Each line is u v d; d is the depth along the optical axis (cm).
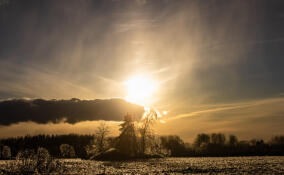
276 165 4344
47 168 3019
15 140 13200
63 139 13788
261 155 9181
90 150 8875
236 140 11394
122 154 7256
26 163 2975
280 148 10225
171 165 4716
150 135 8206
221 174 3303
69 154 9494
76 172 3219
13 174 2808
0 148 8112
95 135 8788
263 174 3200
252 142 11256
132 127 8069
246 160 5903
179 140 11406
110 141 8588
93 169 3816
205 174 3341
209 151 10550
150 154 7869
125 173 3434
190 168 4031
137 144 7962
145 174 3341
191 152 10475
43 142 13738
